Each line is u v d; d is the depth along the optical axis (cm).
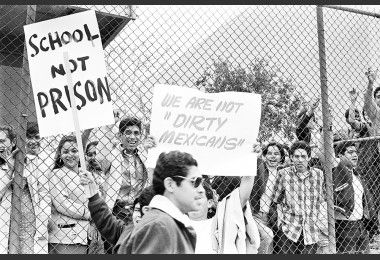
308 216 495
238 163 344
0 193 399
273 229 489
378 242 570
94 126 346
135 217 345
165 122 340
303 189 498
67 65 324
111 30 479
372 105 577
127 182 443
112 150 448
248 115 350
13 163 405
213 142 344
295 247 487
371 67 584
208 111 346
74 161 430
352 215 543
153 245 231
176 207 260
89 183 314
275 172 502
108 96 350
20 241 364
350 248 537
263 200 485
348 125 590
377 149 573
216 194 370
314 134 554
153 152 337
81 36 352
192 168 265
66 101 346
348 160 548
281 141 580
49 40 349
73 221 422
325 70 470
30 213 404
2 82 454
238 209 326
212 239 321
